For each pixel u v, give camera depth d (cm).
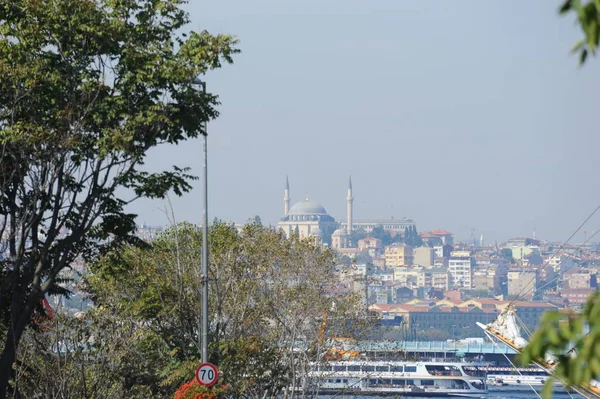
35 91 8306
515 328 15425
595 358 1761
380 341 17100
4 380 8656
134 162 8562
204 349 11350
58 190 8538
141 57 8531
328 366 16538
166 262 14212
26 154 8319
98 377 11831
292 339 15512
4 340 9688
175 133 8775
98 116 8500
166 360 14138
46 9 8338
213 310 14588
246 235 15600
